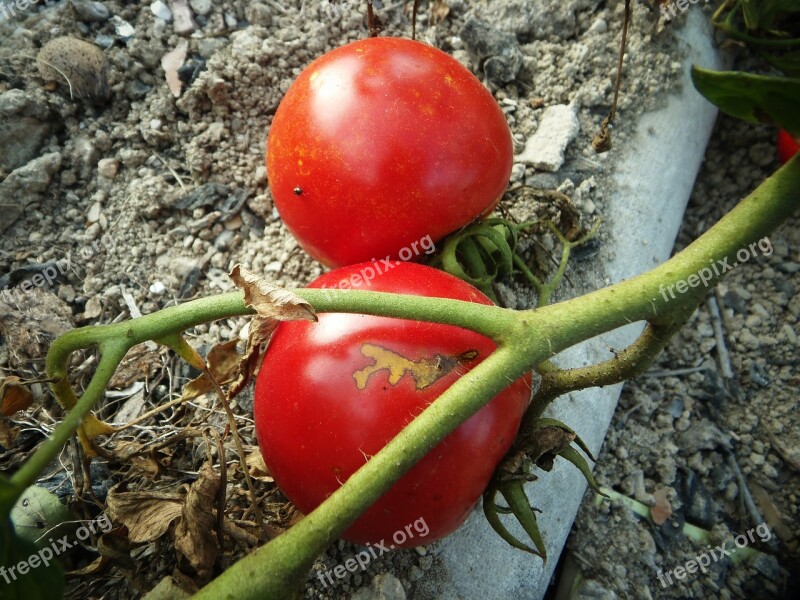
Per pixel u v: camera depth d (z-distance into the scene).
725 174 0.28
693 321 0.26
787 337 0.25
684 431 0.24
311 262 0.23
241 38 0.24
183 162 0.24
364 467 0.11
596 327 0.12
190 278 0.23
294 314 0.12
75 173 0.23
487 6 0.26
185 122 0.24
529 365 0.12
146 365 0.21
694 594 0.22
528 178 0.23
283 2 0.26
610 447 0.24
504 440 0.14
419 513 0.14
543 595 0.20
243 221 0.24
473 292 0.15
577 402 0.21
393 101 0.15
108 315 0.22
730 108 0.12
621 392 0.25
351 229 0.16
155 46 0.24
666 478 0.23
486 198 0.16
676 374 0.25
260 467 0.18
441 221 0.16
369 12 0.22
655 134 0.24
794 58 0.24
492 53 0.25
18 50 0.24
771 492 0.23
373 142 0.15
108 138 0.24
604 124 0.22
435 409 0.11
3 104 0.22
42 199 0.23
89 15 0.24
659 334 0.13
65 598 0.17
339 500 0.11
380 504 0.13
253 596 0.10
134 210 0.23
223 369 0.17
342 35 0.25
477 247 0.17
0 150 0.23
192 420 0.20
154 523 0.15
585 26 0.25
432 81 0.16
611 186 0.23
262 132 0.24
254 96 0.24
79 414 0.11
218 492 0.15
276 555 0.10
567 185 0.22
